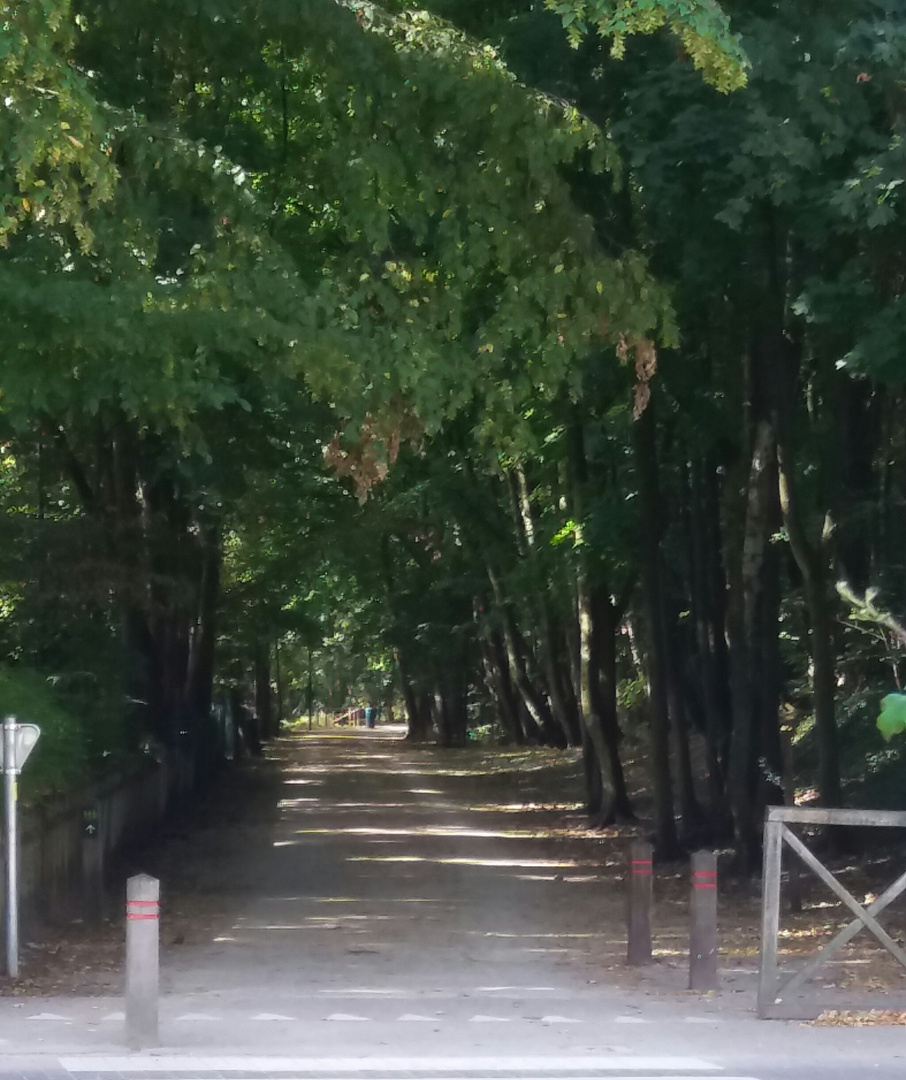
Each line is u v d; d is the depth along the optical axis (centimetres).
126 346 1139
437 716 7738
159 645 2908
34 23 1040
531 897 1833
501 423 1316
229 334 1180
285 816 3183
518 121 1298
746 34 1367
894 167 1330
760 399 1942
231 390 1198
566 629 3894
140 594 2227
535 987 1134
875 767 2288
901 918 1521
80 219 1138
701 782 3147
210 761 3969
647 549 2289
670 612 2547
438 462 3275
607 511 2386
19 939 1348
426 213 1375
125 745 2345
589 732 2895
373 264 1393
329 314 1224
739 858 1948
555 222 1330
